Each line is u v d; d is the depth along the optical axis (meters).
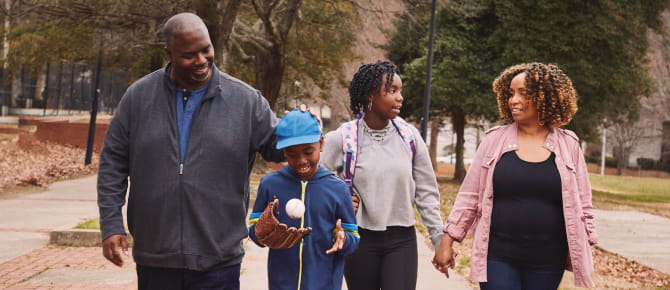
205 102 2.96
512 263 3.42
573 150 3.46
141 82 3.02
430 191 3.95
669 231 12.79
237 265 3.07
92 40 17.58
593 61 24.61
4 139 22.72
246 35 19.14
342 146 3.84
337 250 3.11
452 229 3.68
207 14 10.86
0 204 12.66
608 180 42.41
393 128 3.90
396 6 20.66
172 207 2.90
